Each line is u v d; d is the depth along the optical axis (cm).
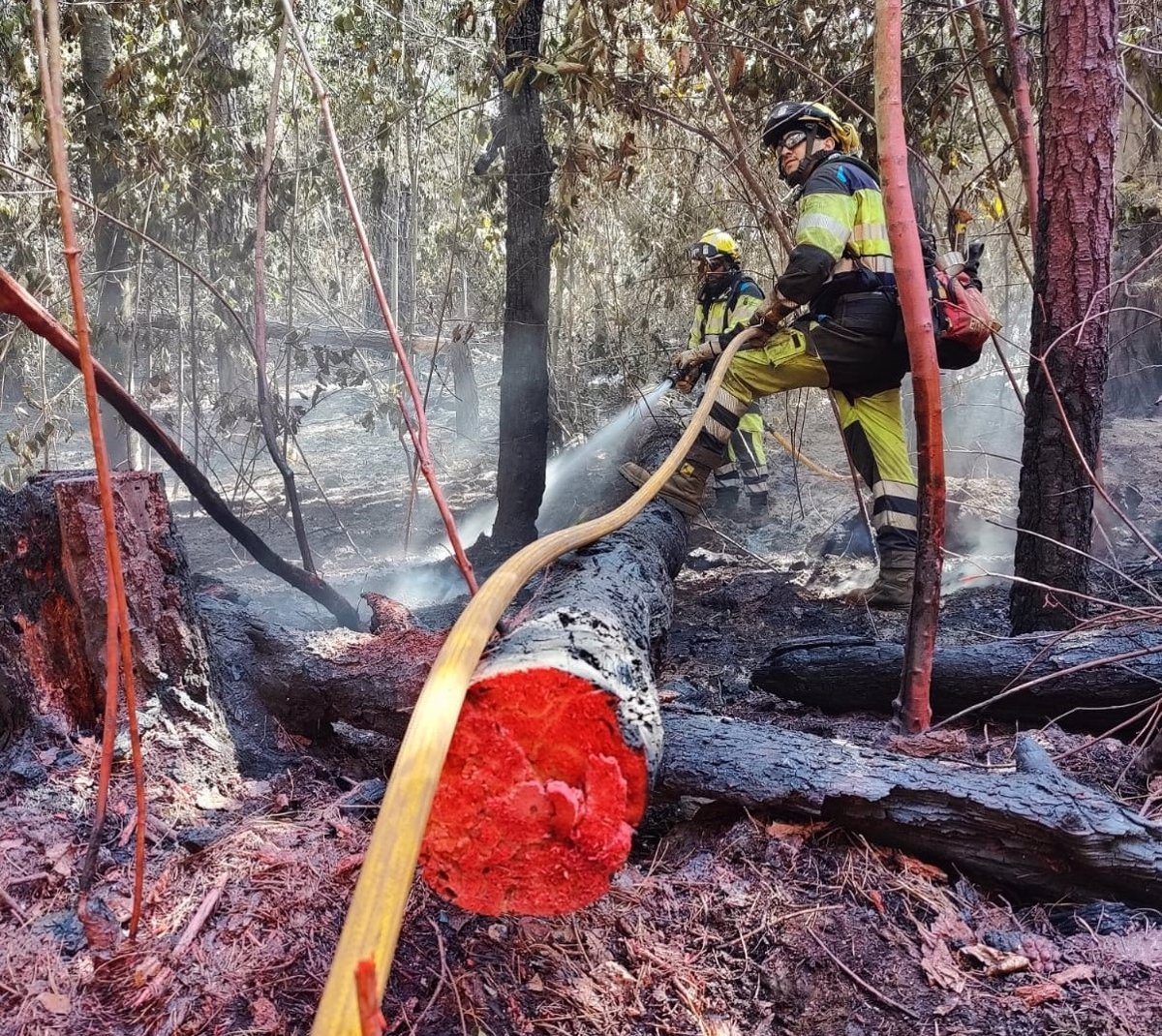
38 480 249
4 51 539
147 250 609
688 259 695
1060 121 323
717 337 415
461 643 160
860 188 362
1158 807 251
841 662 333
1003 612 424
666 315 786
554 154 542
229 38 562
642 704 192
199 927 194
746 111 581
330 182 639
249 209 652
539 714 175
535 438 566
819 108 376
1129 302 729
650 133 645
